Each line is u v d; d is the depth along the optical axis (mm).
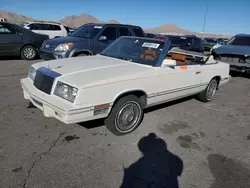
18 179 2357
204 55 5242
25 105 4273
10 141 3031
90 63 3602
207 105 5250
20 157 2713
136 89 3334
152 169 2709
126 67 3523
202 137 3631
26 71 7258
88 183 2387
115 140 3289
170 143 3346
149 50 3939
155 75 3572
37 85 3195
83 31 7645
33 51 9516
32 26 12977
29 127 3445
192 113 4641
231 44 9547
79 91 2719
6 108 4074
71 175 2482
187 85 4348
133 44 4250
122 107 3283
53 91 2934
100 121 3814
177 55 5090
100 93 2906
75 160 2752
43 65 3465
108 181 2443
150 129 3734
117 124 3320
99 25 7539
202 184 2521
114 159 2836
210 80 5059
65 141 3152
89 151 2961
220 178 2646
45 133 3314
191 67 4352
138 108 3529
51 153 2850
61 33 13867
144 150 3094
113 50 4434
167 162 2871
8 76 6441
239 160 3051
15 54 9148
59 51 6703
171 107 4887
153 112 4496
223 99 5875
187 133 3725
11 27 8898
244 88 7289
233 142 3549
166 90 3881
